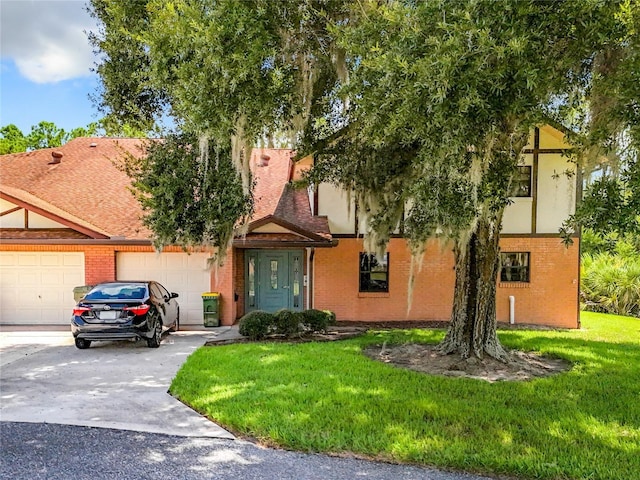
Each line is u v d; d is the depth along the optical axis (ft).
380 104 18.57
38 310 43.96
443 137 16.83
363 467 14.48
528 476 13.97
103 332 31.17
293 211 48.70
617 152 19.84
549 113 23.20
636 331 42.98
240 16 19.10
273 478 13.78
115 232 44.39
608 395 21.42
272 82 20.65
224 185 26.30
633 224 16.44
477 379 24.39
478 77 15.46
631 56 18.08
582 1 16.08
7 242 41.47
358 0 21.30
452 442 15.94
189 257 44.50
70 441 16.48
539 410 19.30
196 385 22.75
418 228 27.22
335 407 19.22
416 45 16.76
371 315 46.24
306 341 34.73
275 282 48.55
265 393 21.08
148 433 17.22
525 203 45.91
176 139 27.25
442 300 46.21
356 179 32.83
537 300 46.19
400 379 23.56
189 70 19.85
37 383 23.98
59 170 54.80
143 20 26.02
